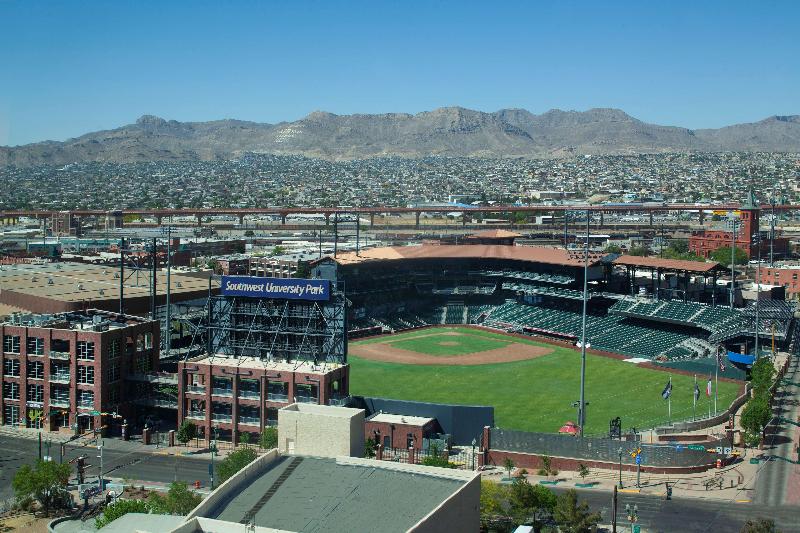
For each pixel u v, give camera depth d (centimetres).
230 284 18300
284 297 17925
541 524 13038
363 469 11162
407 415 17525
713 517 13350
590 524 12456
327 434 12250
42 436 17638
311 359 17975
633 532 12538
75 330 17862
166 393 18538
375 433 16988
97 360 17625
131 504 12450
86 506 13988
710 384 18512
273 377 17138
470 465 15975
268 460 11481
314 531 9519
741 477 15175
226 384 17575
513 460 16112
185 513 12469
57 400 18062
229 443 17412
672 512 13538
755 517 13312
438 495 10369
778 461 16062
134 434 17950
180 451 16850
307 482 10788
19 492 13662
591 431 17962
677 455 15525
